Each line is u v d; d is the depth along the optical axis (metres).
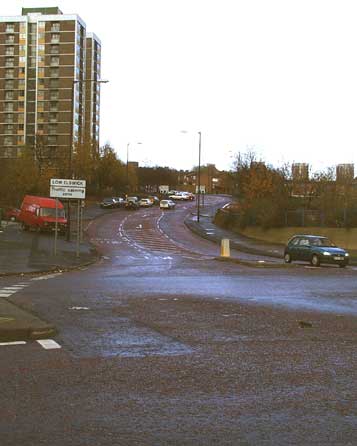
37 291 15.02
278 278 19.83
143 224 65.94
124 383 6.31
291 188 58.09
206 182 167.75
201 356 7.68
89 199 100.56
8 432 4.79
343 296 14.49
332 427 4.98
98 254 36.38
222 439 4.67
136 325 9.96
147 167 155.88
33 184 77.81
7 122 131.88
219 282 18.16
